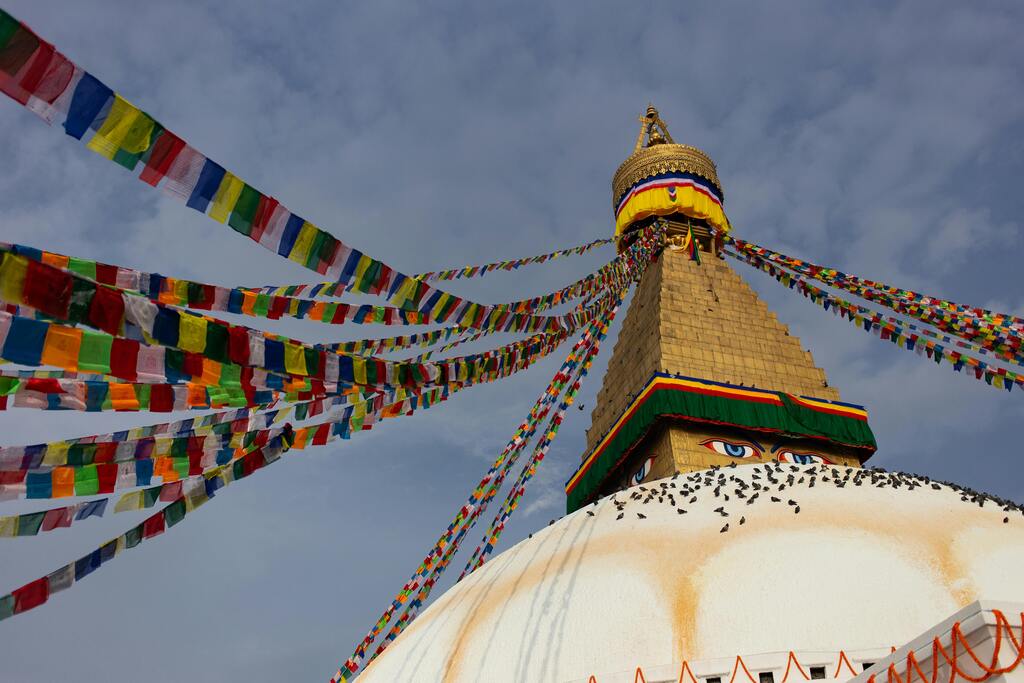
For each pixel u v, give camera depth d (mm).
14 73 3207
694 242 19531
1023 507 11328
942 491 11445
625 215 21016
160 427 5578
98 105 3428
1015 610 5871
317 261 4543
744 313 17281
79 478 4883
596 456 16844
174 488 5215
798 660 8469
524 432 10648
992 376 11742
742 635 8805
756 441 14922
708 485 11891
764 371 16156
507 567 12062
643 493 12234
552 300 9695
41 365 3639
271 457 5492
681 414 14562
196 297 4762
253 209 4109
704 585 9461
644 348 16672
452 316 5703
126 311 3633
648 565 10070
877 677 6660
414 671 10852
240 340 4062
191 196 3869
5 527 4965
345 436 5906
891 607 8836
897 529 10031
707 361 15906
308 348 4430
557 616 9953
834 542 9758
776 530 10148
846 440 15273
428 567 10938
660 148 21562
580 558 10867
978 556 9516
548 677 9219
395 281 5062
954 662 5977
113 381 4742
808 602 8977
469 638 10570
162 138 3660
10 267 3314
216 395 4957
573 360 11039
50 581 4723
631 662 8930
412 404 6457
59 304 3438
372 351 7785
